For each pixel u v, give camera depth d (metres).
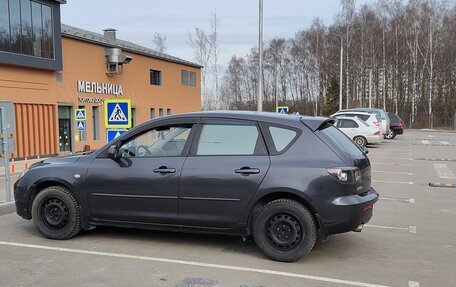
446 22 59.97
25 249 5.77
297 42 79.12
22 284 4.55
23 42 19.44
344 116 23.00
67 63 23.05
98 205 5.98
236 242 6.10
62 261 5.29
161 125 5.93
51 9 21.12
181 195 5.59
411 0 61.97
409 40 61.81
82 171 6.04
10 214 7.98
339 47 65.94
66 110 23.28
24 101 19.77
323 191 5.12
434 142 28.09
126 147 6.01
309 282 4.67
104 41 26.53
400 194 10.29
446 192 10.59
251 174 5.34
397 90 64.56
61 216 6.12
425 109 60.56
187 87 38.06
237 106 79.94
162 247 5.86
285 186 5.20
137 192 5.77
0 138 8.35
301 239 5.22
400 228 7.08
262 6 20.14
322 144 5.34
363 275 4.91
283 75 80.06
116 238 6.27
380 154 20.05
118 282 4.62
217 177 5.45
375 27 64.19
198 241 6.14
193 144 5.72
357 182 5.31
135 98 29.91
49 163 6.34
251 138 5.55
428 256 5.64
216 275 4.84
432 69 58.31
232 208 5.42
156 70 33.09
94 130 25.89
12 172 15.29
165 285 4.55
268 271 4.98
